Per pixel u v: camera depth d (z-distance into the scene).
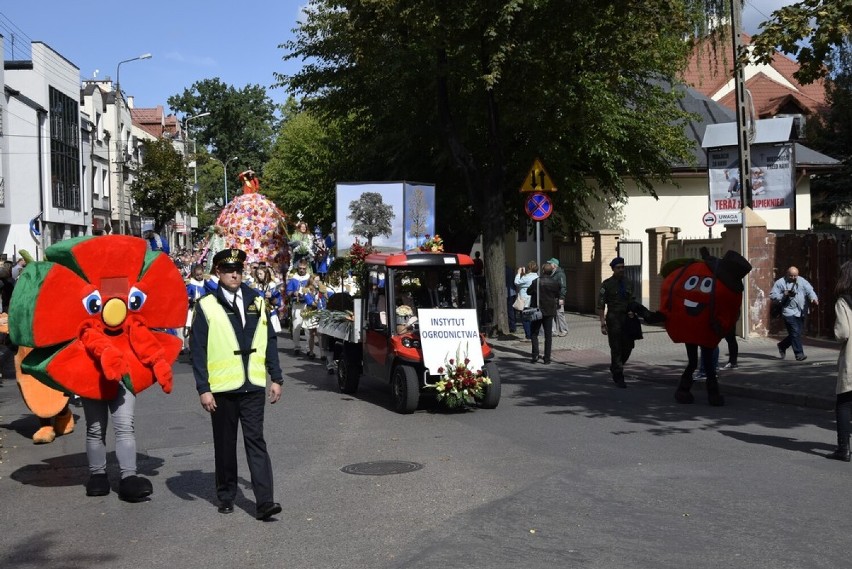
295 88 29.44
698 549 6.10
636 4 19.52
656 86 28.95
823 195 42.34
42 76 43.19
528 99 21.12
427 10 19.56
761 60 13.09
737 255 12.65
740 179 21.45
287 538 6.58
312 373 16.89
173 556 6.25
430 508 7.28
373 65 24.14
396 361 12.44
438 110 23.08
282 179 55.91
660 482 8.00
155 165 55.72
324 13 28.33
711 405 12.62
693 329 12.55
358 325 13.73
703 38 23.97
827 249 20.39
